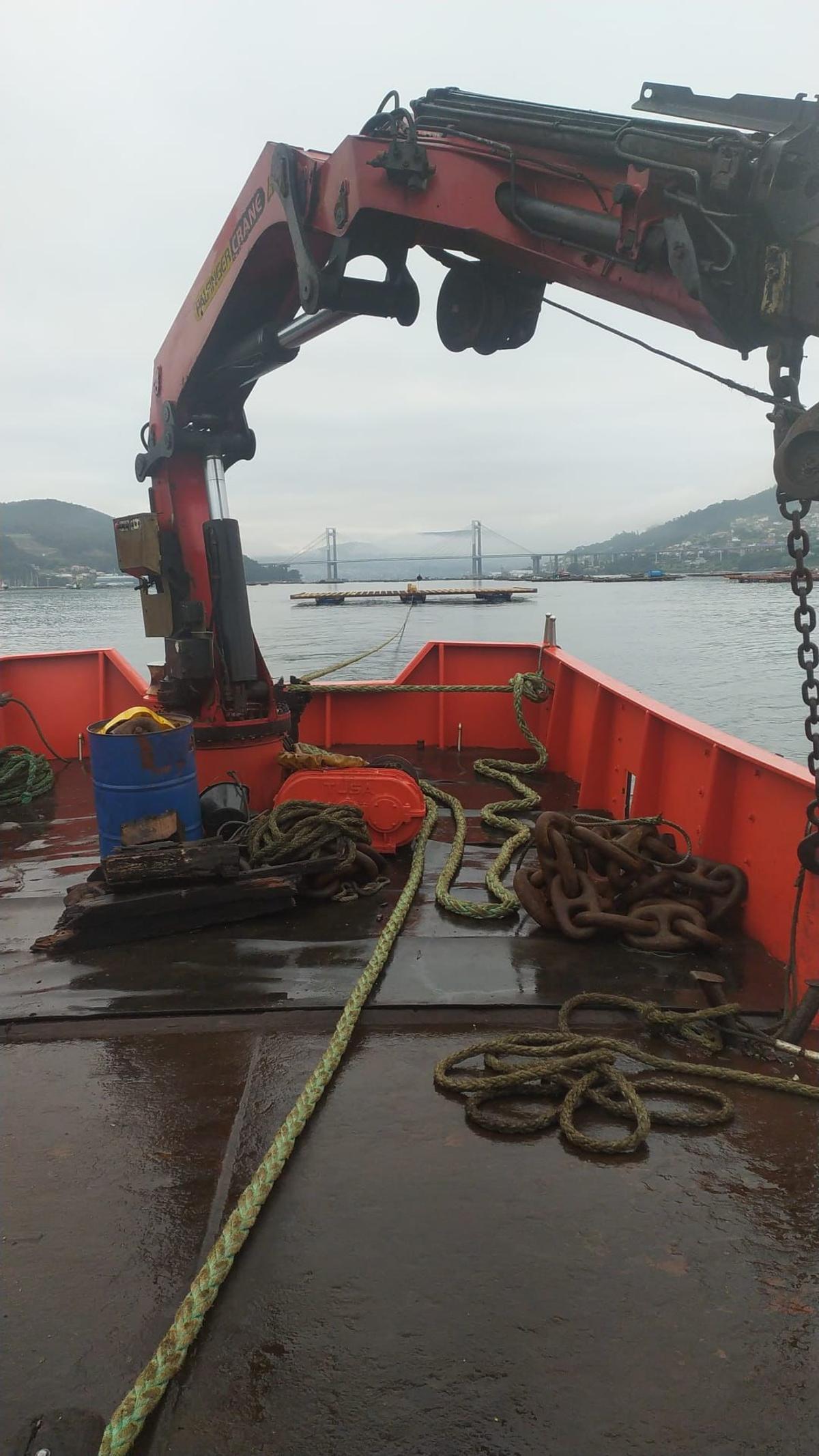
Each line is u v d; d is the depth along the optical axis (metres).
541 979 3.52
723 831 4.18
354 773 5.04
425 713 7.69
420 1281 2.00
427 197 3.11
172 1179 2.36
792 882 3.56
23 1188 2.32
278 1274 2.02
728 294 2.12
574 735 6.77
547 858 4.09
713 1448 1.61
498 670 7.68
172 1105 2.70
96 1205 2.26
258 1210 2.19
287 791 4.98
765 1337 1.85
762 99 2.12
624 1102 2.73
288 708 5.75
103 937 3.87
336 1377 1.76
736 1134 2.57
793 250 1.98
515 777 6.56
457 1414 1.68
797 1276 2.02
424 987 3.45
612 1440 1.63
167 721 4.32
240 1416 1.68
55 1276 2.02
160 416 5.63
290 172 3.77
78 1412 1.69
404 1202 2.26
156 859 3.94
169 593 5.50
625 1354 1.81
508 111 2.96
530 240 2.83
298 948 3.83
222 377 5.18
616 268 2.58
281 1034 3.12
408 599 67.75
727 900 3.84
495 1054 2.92
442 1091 2.78
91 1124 2.60
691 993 3.39
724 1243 2.12
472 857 5.14
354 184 3.27
